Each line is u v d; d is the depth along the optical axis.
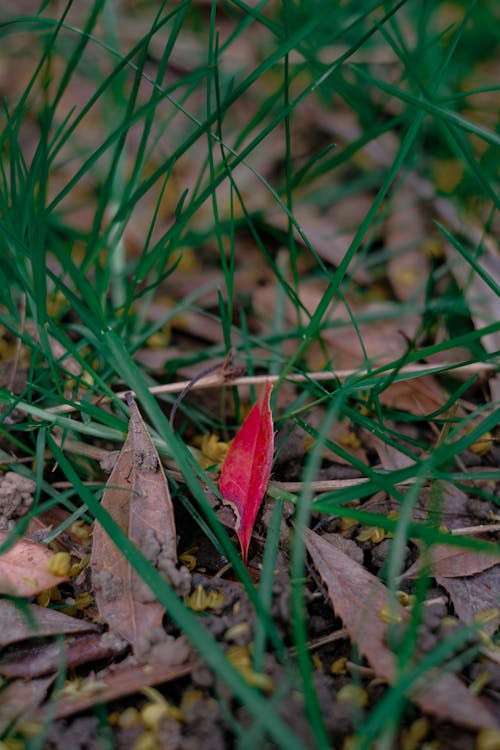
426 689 0.37
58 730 0.37
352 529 0.43
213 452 0.45
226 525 0.42
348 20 0.57
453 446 0.40
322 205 0.55
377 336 0.50
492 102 0.59
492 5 0.62
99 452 0.44
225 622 0.39
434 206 0.54
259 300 0.52
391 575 0.37
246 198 0.56
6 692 0.38
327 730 0.37
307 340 0.43
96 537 0.40
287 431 0.45
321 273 0.53
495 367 0.46
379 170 0.56
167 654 0.38
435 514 0.40
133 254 0.54
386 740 0.36
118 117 0.57
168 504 0.41
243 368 0.46
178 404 0.44
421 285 0.52
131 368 0.43
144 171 0.56
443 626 0.39
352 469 0.45
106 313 0.48
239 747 0.37
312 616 0.40
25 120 0.59
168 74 0.62
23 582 0.39
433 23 0.62
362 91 0.56
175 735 0.37
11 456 0.44
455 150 0.51
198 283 0.53
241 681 0.36
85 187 0.56
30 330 0.48
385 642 0.39
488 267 0.51
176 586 0.39
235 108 0.60
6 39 0.64
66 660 0.39
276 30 0.46
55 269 0.51
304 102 0.58
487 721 0.37
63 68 0.62
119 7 0.67
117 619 0.39
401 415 0.45
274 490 0.42
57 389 0.44
